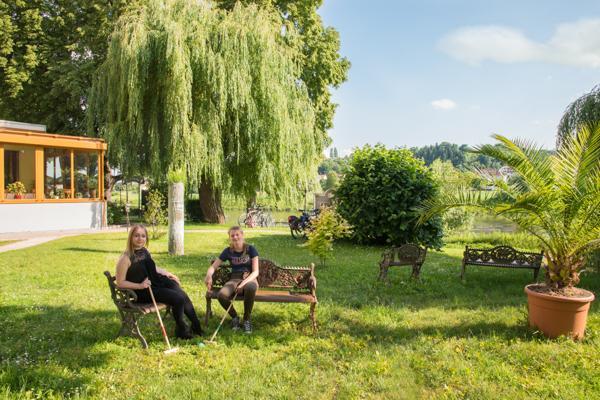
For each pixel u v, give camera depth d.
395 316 5.87
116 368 4.14
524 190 5.75
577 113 10.66
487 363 4.28
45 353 4.43
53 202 16.47
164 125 15.48
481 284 8.15
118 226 18.69
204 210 21.78
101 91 17.25
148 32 14.87
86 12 21.36
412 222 12.65
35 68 20.88
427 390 3.76
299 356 4.50
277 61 16.36
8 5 20.02
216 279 5.68
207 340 4.89
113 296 4.84
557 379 3.92
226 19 15.66
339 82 26.05
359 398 3.59
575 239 5.01
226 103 15.69
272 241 14.48
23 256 10.47
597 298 7.01
